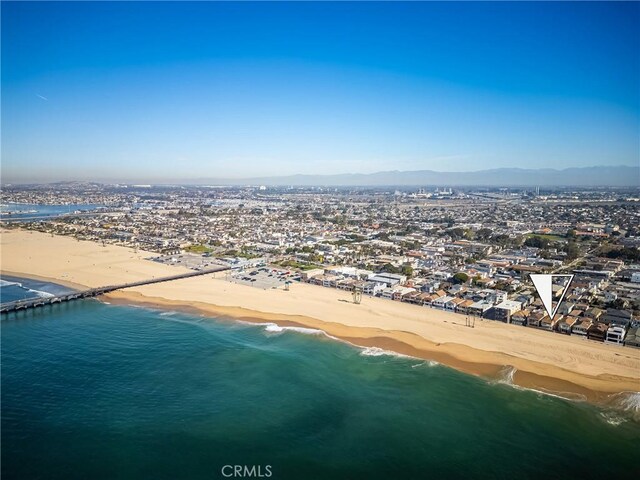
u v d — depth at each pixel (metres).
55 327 121.00
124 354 101.44
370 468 63.44
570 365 94.31
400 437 70.62
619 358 97.25
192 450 66.50
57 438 68.56
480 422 74.88
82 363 96.25
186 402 79.94
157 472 61.75
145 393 82.88
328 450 67.19
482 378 90.12
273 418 75.31
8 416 74.25
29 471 61.25
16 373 90.62
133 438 69.06
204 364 96.12
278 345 107.75
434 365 96.06
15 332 116.81
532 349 102.88
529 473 62.75
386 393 84.25
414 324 121.12
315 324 122.75
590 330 110.00
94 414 75.38
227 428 72.25
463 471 63.09
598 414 77.06
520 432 72.06
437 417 76.25
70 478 60.22
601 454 66.81
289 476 61.50
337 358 100.00
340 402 80.81
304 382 88.19
